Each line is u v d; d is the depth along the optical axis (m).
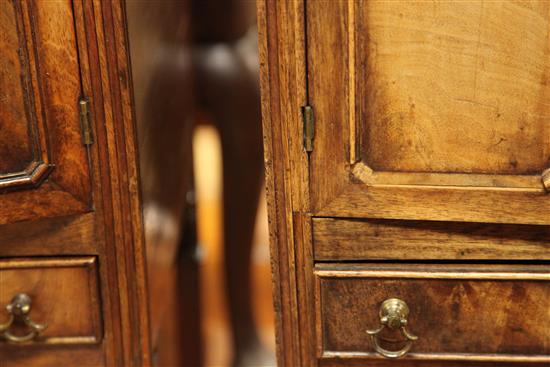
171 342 1.30
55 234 0.94
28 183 0.89
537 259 0.90
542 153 0.87
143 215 0.97
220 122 1.40
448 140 0.87
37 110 0.89
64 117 0.90
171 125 1.16
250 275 1.48
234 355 1.52
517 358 0.92
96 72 0.91
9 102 0.88
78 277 0.95
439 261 0.91
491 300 0.91
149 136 1.02
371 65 0.86
